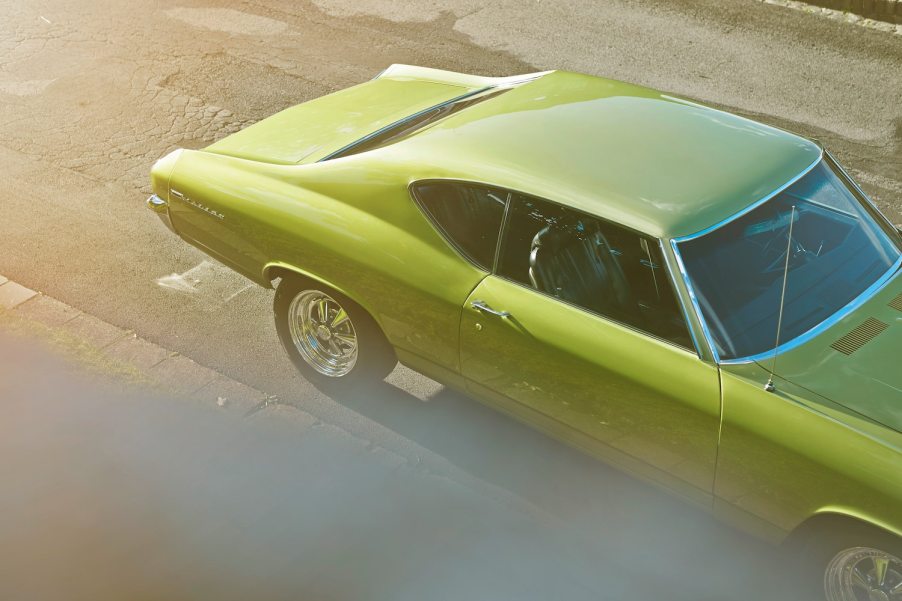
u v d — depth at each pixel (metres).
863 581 3.65
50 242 6.83
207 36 10.35
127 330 5.90
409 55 9.84
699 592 4.10
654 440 4.03
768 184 4.23
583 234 4.14
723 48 9.95
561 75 5.38
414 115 5.39
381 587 4.14
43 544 4.40
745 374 3.75
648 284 3.99
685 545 4.35
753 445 3.70
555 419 4.40
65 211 7.21
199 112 8.70
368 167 4.80
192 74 9.45
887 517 3.40
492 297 4.35
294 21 10.75
